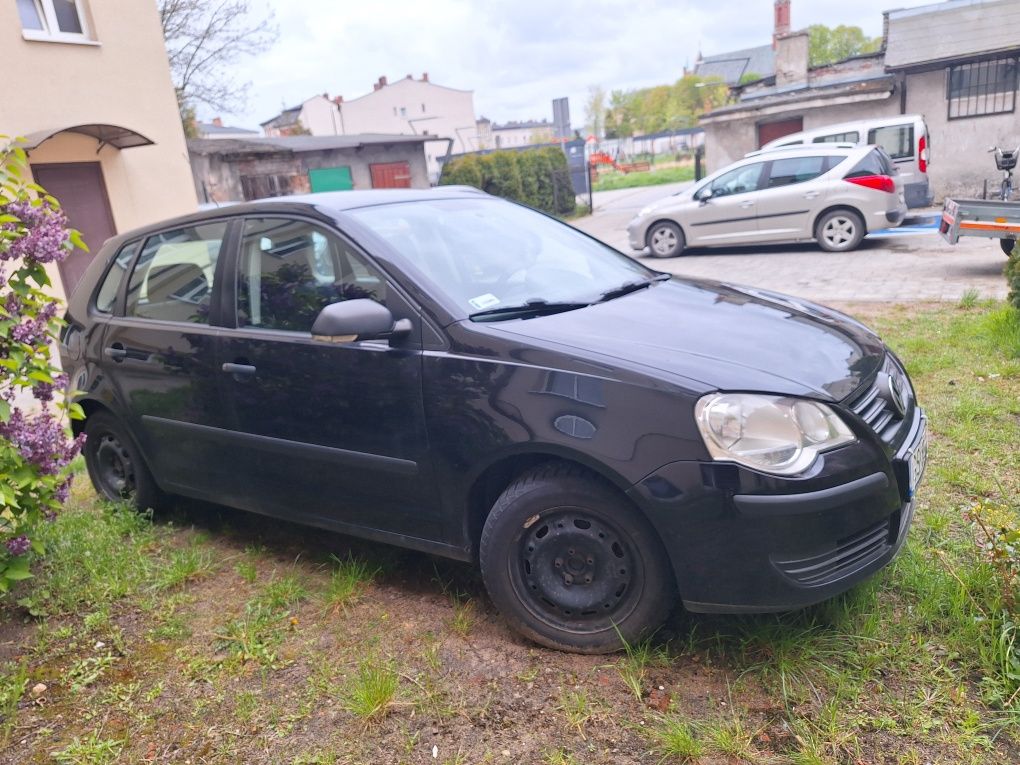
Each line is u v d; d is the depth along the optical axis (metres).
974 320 7.09
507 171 24.00
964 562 3.12
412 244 3.31
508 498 2.81
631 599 2.71
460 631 3.04
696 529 2.49
